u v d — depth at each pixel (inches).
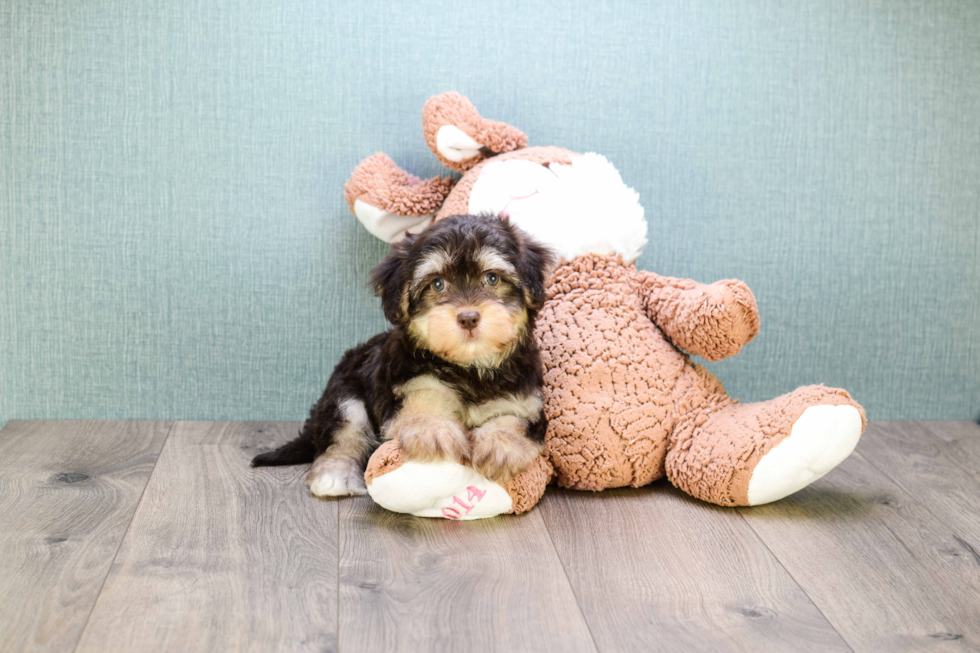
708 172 47.4
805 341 48.9
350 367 42.1
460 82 46.1
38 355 46.6
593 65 46.4
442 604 32.9
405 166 46.5
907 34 47.2
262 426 46.9
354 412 40.9
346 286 47.0
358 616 32.3
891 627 32.2
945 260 48.9
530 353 38.4
